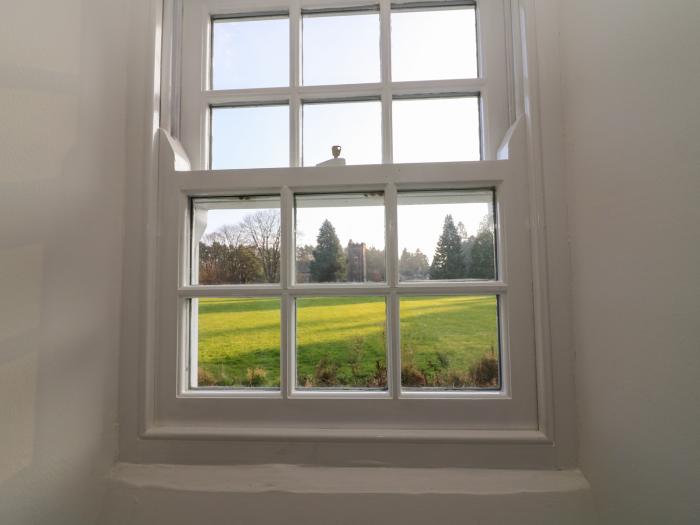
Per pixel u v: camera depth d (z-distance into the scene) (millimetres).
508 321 628
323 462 615
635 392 447
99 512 584
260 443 623
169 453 625
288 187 671
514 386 620
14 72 450
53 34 507
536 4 634
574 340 589
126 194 650
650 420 420
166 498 589
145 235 646
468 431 613
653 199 412
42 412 486
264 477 604
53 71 506
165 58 705
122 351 633
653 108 410
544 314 600
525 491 562
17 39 455
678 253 377
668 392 392
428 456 604
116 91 634
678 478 379
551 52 625
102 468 591
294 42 732
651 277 417
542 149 617
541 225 610
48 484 493
